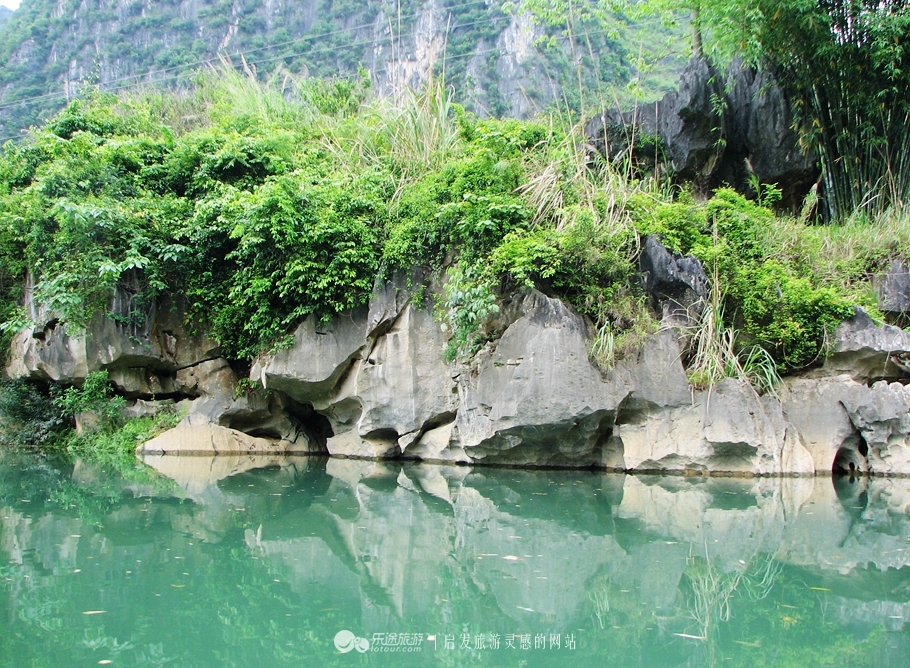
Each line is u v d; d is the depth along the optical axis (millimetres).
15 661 3312
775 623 3900
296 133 11742
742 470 7879
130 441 10375
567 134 10031
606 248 8391
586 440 8344
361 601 4289
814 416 8023
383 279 9266
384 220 9625
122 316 10234
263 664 3367
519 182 9180
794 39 9391
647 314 8281
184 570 4777
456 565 4969
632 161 10359
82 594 4258
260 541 5543
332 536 5703
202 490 7602
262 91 13570
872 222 9484
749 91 10133
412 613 4094
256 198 9555
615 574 4742
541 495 7148
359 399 9500
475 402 8594
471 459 9008
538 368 8070
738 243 8523
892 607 4125
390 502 6961
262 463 9734
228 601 4230
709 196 10258
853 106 9695
